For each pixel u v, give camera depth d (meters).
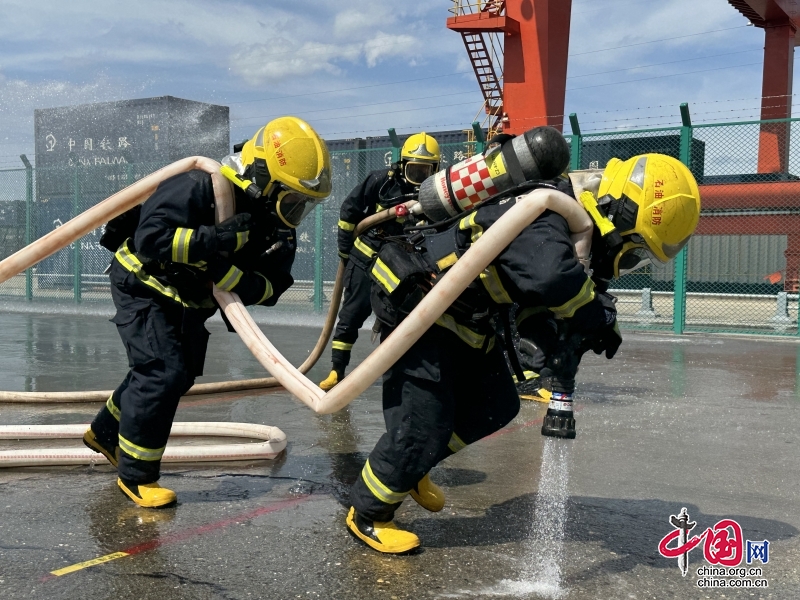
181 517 2.96
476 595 2.29
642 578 2.44
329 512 3.05
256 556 2.57
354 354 8.20
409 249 2.71
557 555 2.62
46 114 16.39
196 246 2.78
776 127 10.26
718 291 16.31
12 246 15.56
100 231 15.09
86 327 11.10
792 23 21.14
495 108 17.78
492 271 2.50
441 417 2.58
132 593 2.27
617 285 12.95
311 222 13.50
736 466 3.83
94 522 2.89
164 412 3.04
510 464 3.85
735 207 11.91
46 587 2.30
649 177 2.51
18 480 3.45
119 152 15.66
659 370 7.35
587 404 5.52
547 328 2.54
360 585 2.35
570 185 2.61
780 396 5.90
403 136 14.28
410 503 3.20
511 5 16.19
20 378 6.39
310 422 4.83
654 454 4.07
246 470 3.67
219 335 10.26
